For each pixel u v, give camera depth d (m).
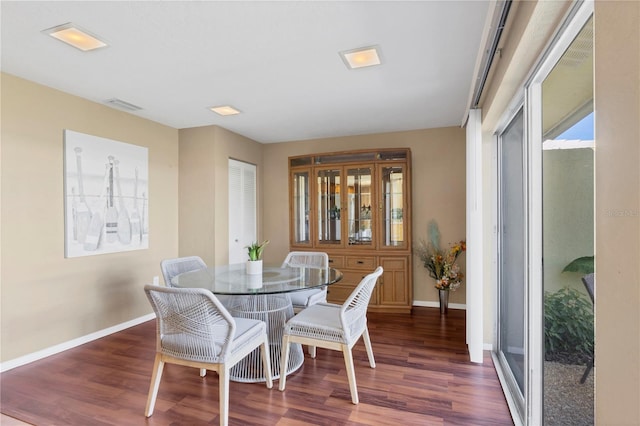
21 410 2.07
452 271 4.00
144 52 2.29
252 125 4.18
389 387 2.31
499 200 2.84
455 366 2.62
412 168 4.43
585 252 1.42
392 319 3.83
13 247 2.66
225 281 2.51
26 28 1.99
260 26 1.98
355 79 2.77
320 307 2.63
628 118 0.54
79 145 3.12
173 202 4.22
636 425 0.53
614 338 0.59
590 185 1.36
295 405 2.10
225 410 1.86
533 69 1.66
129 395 2.23
